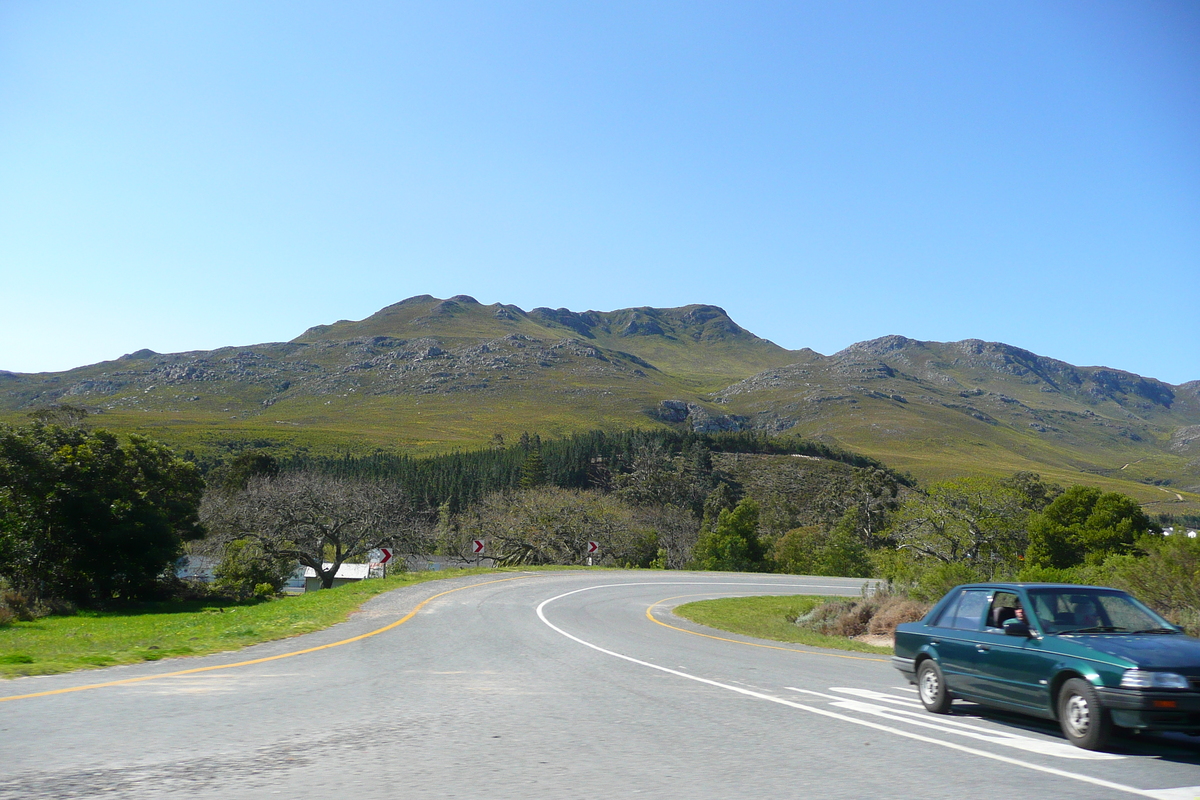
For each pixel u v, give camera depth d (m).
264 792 5.06
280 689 9.25
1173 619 16.61
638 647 15.78
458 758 6.08
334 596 26.61
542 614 22.94
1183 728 6.42
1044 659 7.30
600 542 66.31
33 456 38.28
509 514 65.94
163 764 5.71
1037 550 44.44
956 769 5.93
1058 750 6.70
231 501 49.00
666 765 5.96
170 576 46.34
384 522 48.97
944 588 25.03
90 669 10.64
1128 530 41.69
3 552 34.78
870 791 5.28
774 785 5.41
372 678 10.36
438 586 31.73
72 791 4.99
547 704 8.66
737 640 19.61
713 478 120.94
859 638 24.91
